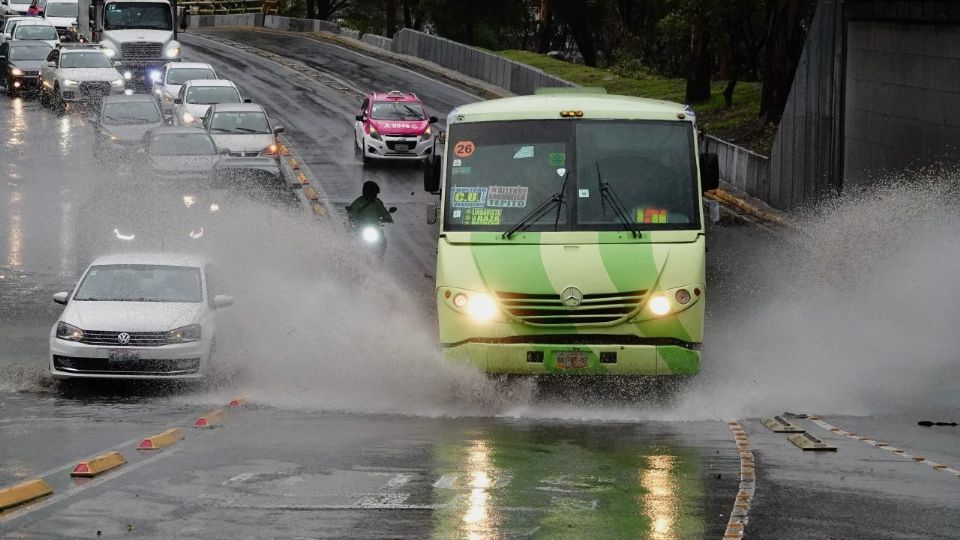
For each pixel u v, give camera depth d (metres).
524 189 27.22
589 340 26.39
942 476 19.72
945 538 15.55
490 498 17.94
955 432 25.16
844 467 20.52
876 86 54.50
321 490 18.44
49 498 17.77
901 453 22.17
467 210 27.23
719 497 17.98
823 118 59.88
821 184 60.06
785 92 81.81
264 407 28.05
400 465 20.52
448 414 27.16
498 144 27.58
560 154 27.39
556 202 27.08
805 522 16.38
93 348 29.81
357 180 70.94
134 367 29.88
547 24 138.25
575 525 16.20
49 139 81.50
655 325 26.31
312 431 24.41
